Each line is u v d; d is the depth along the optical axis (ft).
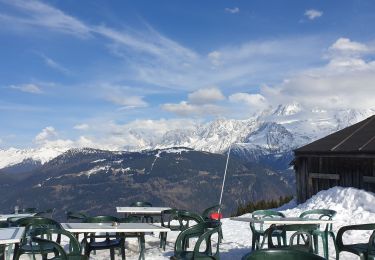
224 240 38.52
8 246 22.62
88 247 24.32
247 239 38.83
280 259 13.55
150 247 35.27
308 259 13.23
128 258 31.12
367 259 20.30
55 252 22.70
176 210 34.04
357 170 60.59
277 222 25.91
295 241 34.81
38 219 24.75
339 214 49.52
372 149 57.57
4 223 26.91
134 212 35.88
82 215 32.35
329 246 33.76
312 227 22.93
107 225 24.27
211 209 36.99
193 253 20.07
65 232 20.47
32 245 23.82
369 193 51.65
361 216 47.62
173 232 42.88
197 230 21.91
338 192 54.03
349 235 40.81
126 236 25.27
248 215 62.95
